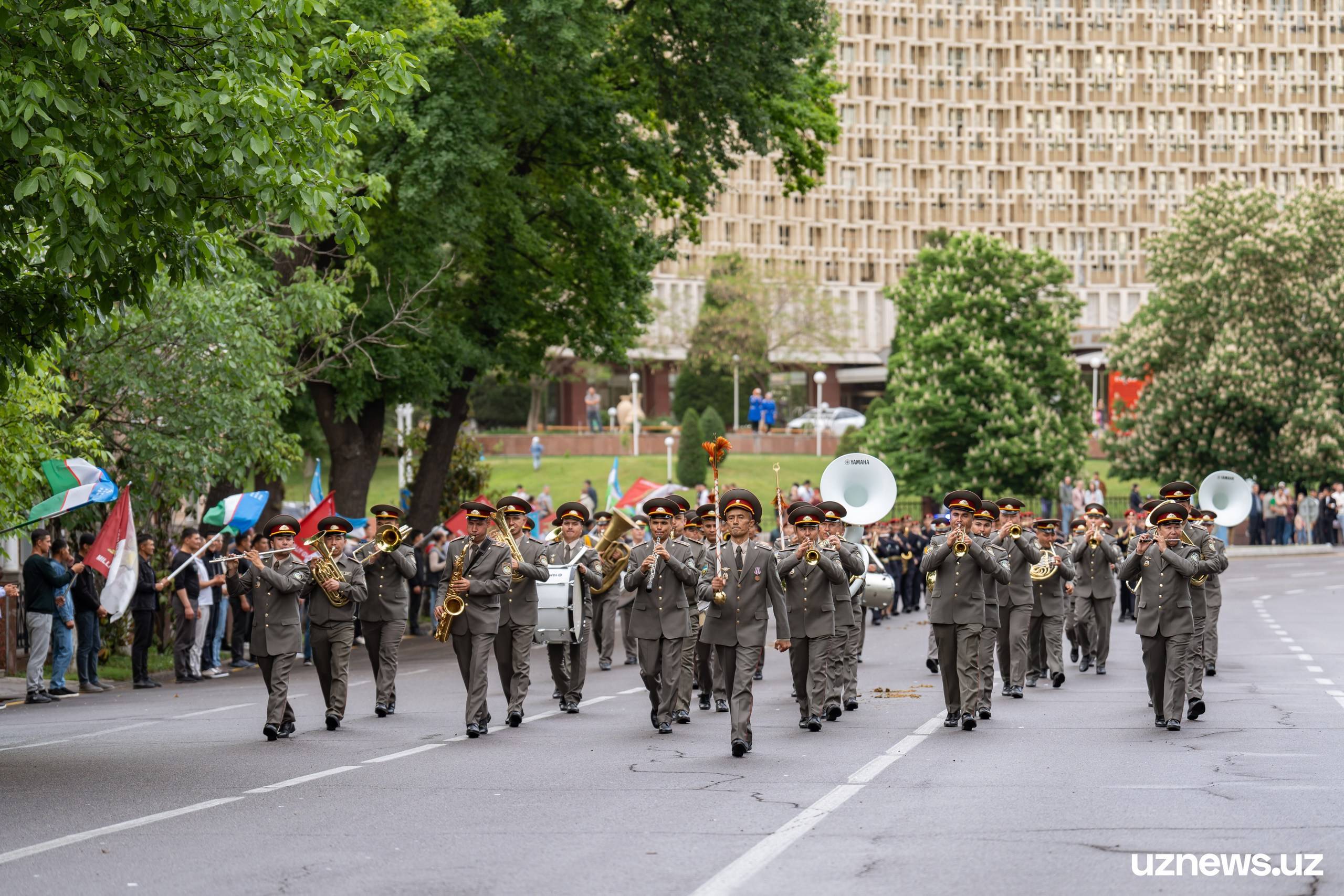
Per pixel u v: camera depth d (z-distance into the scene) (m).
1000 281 103.44
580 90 52.28
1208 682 32.25
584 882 13.68
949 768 20.33
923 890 13.24
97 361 38.84
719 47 54.31
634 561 25.34
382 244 50.66
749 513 22.73
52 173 18.80
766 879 13.70
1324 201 102.12
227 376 40.03
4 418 32.62
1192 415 99.12
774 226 182.88
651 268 58.88
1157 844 15.10
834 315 159.12
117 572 32.22
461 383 55.03
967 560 25.03
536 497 113.94
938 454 100.75
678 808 17.52
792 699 30.44
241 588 24.88
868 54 183.88
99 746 24.31
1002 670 30.36
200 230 22.06
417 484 57.06
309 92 21.36
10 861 14.97
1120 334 106.81
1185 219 104.75
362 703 30.72
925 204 186.38
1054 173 187.25
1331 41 188.62
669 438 116.75
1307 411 96.75
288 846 15.55
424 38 45.22
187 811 17.66
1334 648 40.38
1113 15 186.88
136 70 20.05
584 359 60.88
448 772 20.61
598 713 28.17
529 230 52.06
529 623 26.36
